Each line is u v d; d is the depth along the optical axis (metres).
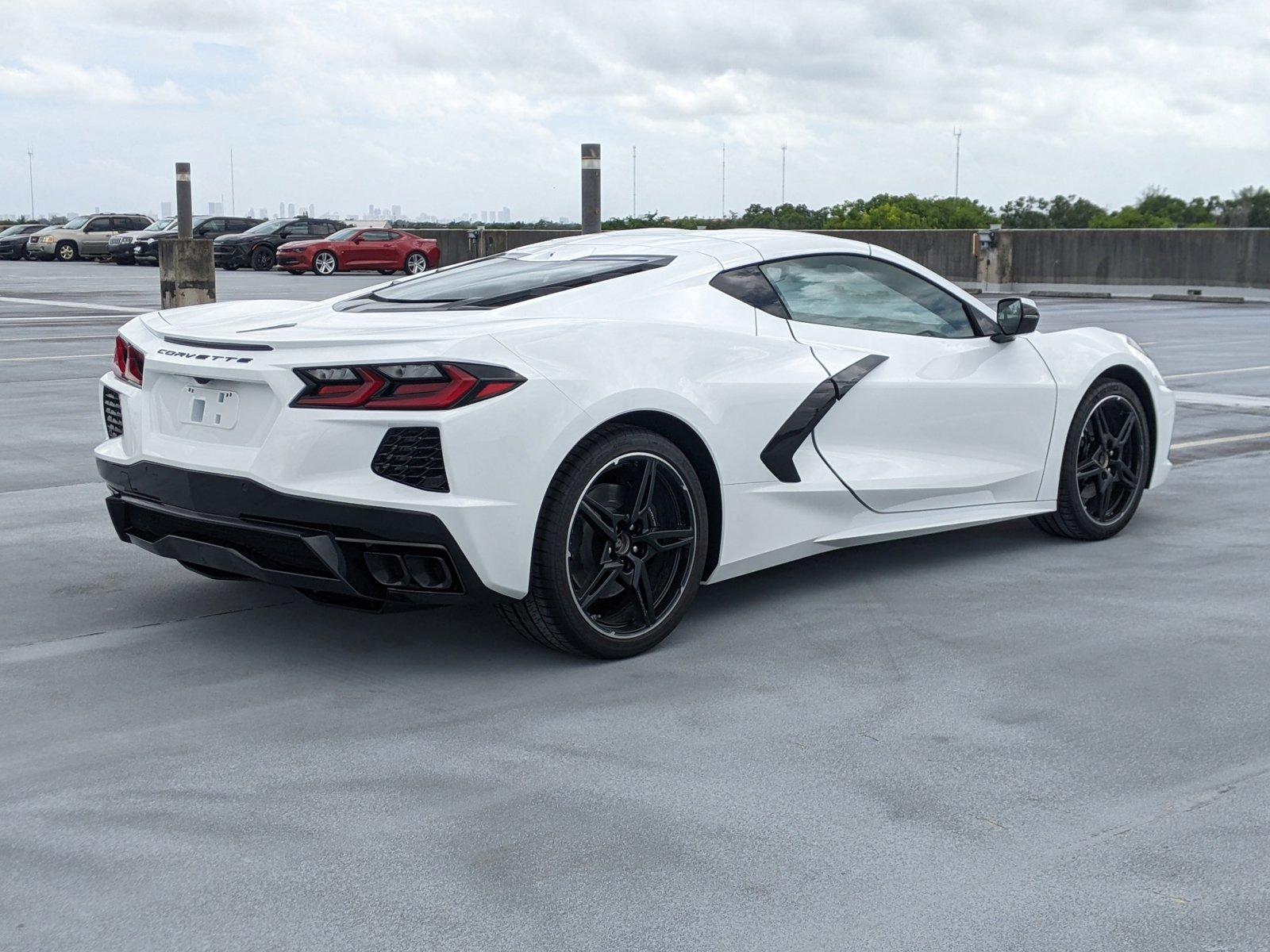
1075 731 2.97
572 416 3.25
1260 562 4.52
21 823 2.50
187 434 3.42
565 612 3.31
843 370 4.00
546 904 2.20
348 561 3.17
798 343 3.95
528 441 3.18
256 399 3.25
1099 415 4.80
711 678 3.34
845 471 4.02
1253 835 2.43
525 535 3.21
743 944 2.07
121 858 2.36
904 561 4.55
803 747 2.88
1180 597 4.09
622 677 3.36
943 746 2.88
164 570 4.41
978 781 2.69
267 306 4.05
